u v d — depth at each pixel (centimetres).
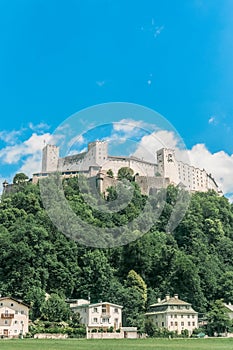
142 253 10906
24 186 15375
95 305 8525
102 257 10556
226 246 13262
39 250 10069
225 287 10525
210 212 14762
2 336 7400
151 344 5103
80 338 7175
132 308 9238
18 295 9419
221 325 8562
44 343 5222
